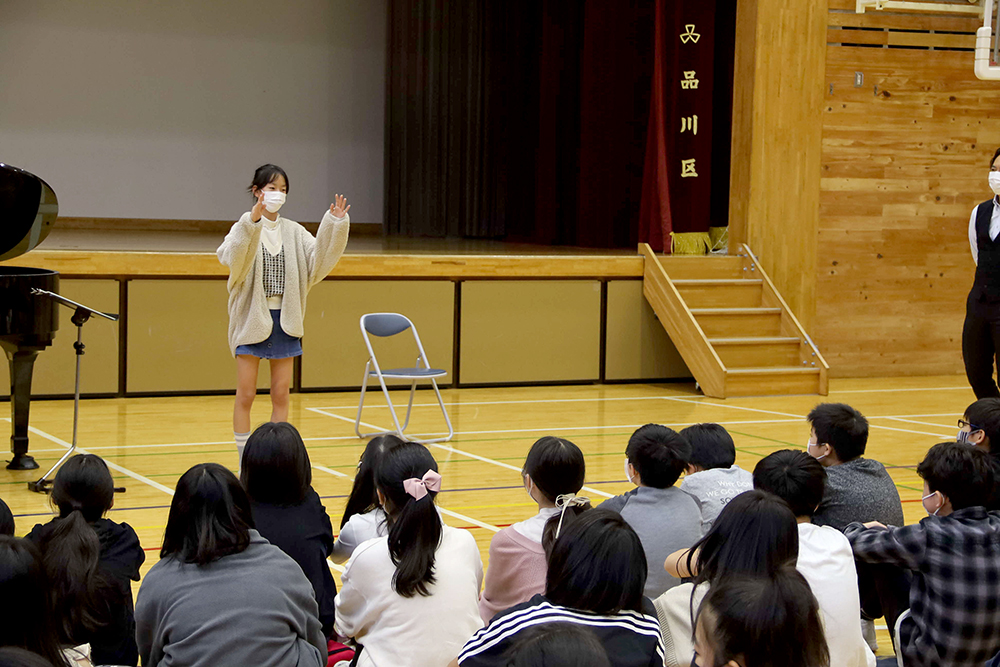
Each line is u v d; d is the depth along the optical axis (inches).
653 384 319.0
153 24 446.6
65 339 267.1
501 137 460.4
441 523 88.1
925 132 334.0
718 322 311.3
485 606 97.1
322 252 187.8
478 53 460.1
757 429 249.3
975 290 224.8
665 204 333.4
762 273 320.2
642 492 105.5
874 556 96.3
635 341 316.2
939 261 342.0
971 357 228.1
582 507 92.6
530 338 306.5
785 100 319.9
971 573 91.3
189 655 75.7
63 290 266.5
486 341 302.8
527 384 307.9
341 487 188.7
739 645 54.2
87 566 83.7
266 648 76.7
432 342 297.9
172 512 80.7
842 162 327.9
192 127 455.8
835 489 113.6
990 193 343.6
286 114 465.4
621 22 391.2
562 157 429.4
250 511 83.1
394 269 290.2
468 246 381.4
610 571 65.7
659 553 101.3
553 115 426.6
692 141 334.6
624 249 376.5
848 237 332.2
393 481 93.1
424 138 462.6
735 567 73.8
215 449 217.3
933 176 337.1
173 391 277.9
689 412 271.6
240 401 188.7
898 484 197.2
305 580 82.2
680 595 86.5
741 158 323.6
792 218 324.5
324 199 472.7
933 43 331.0
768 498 75.5
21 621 60.3
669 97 336.8
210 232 451.8
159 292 274.2
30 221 181.0
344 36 467.8
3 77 432.5
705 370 296.8
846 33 323.6
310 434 235.6
